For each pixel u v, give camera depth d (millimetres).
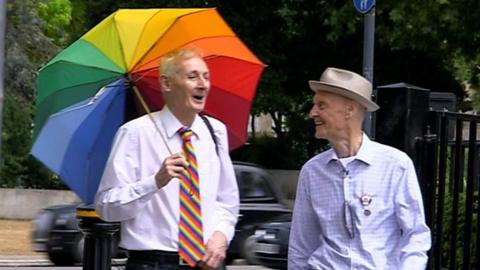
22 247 17422
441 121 6410
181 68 4680
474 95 24812
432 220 6375
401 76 26875
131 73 5059
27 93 24484
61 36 30047
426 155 6367
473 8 21672
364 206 4523
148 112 4934
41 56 25219
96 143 5230
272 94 26516
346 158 4590
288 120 29375
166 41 5078
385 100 6410
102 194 4734
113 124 5223
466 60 23516
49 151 5230
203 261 4711
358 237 4520
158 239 4699
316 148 29516
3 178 24516
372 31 11531
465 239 6430
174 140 4762
